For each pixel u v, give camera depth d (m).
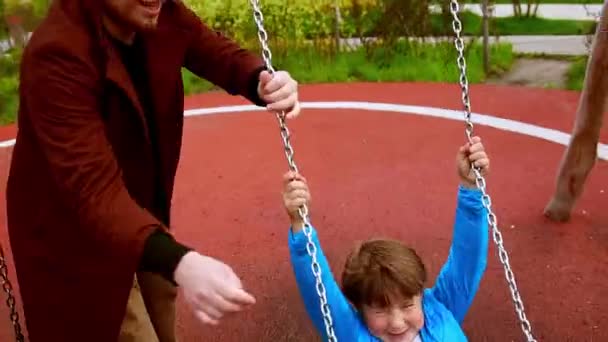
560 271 4.54
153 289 2.73
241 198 6.03
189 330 4.06
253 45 10.65
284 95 2.23
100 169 1.86
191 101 9.27
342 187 6.13
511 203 5.59
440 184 6.07
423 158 6.73
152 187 2.35
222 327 4.08
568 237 4.96
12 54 10.30
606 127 7.08
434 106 8.41
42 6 10.28
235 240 5.26
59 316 2.27
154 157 2.34
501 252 2.27
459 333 2.37
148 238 1.79
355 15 10.53
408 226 5.32
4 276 2.51
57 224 2.12
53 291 2.23
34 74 1.88
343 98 9.00
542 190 5.82
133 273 2.05
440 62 10.16
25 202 2.15
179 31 2.23
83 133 1.87
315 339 3.94
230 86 2.56
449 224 5.31
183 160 7.04
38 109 1.88
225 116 8.48
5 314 4.25
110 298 2.14
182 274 1.72
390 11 10.30
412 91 9.14
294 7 10.51
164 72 2.22
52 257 2.18
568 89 8.98
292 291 4.46
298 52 10.63
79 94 1.89
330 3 10.48
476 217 2.45
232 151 7.23
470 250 2.47
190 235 5.39
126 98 2.03
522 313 2.25
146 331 2.52
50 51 1.87
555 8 15.89
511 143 7.04
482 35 10.96
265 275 4.69
